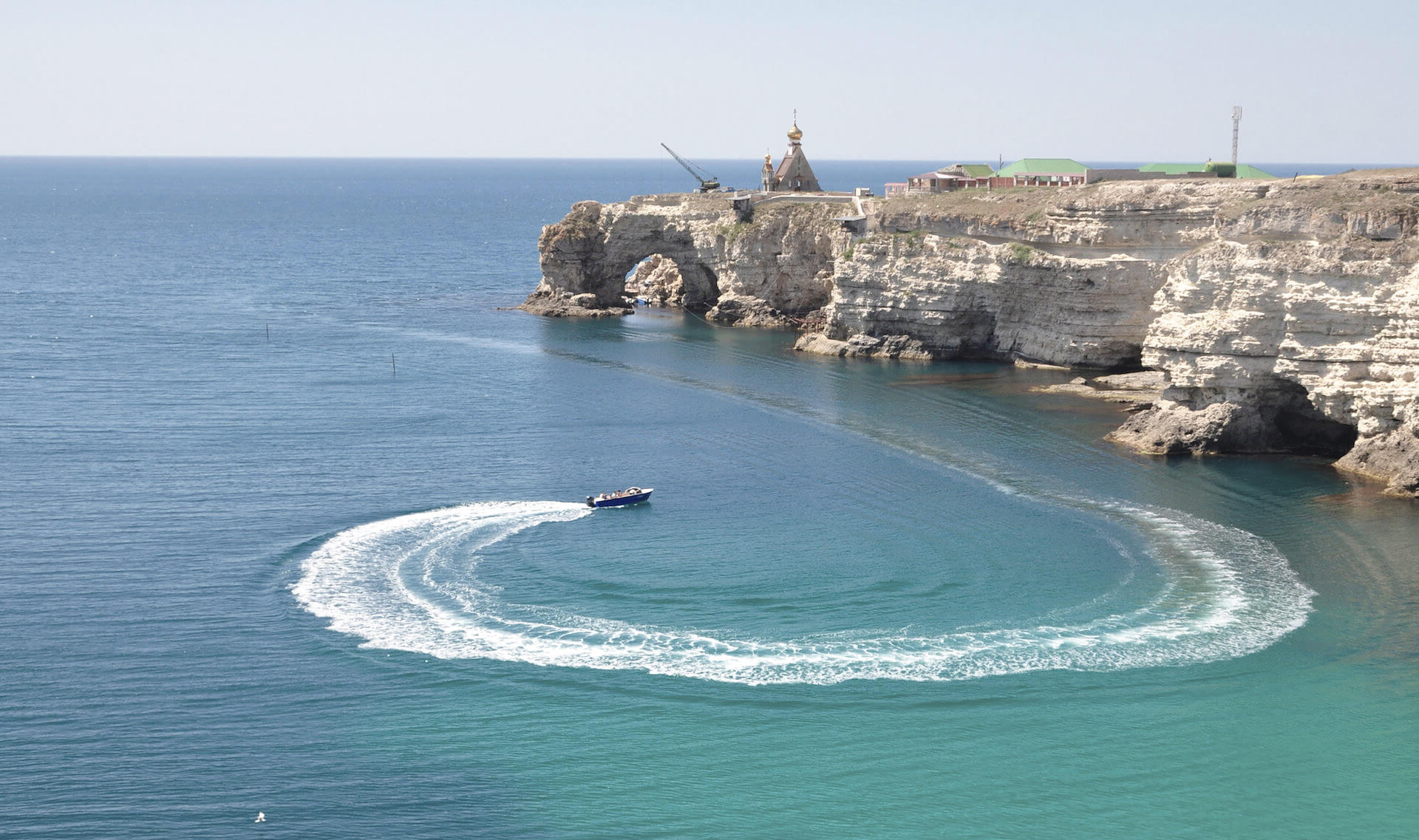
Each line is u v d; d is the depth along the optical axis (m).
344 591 66.62
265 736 51.88
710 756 50.81
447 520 78.50
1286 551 71.50
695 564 70.56
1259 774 49.75
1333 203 88.44
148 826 45.81
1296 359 86.56
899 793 48.44
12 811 46.47
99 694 55.03
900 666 57.97
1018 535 74.88
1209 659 58.53
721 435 100.56
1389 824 46.69
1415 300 80.38
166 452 94.62
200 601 65.19
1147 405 108.38
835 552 72.31
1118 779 49.41
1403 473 81.06
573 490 85.44
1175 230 115.94
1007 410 108.19
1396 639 60.34
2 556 71.25
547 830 46.06
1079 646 59.81
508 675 57.16
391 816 46.66
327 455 94.25
